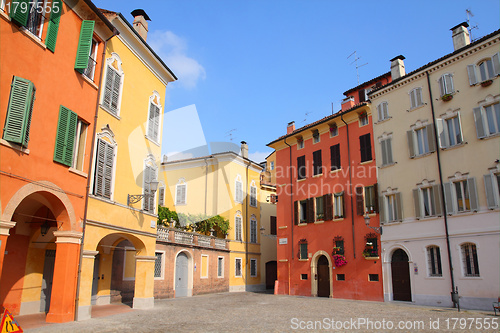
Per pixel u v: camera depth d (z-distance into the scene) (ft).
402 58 78.38
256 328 37.63
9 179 32.50
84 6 43.11
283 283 92.12
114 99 50.14
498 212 55.52
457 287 57.72
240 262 108.06
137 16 61.16
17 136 32.91
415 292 64.28
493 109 59.11
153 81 61.36
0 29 32.45
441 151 64.44
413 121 70.03
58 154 38.42
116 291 62.75
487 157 58.18
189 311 52.42
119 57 51.90
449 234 60.85
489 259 55.36
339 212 82.23
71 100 41.22
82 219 41.91
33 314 44.27
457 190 61.82
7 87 32.91
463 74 63.31
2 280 41.24
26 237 44.68
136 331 34.96
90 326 36.83
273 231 125.18
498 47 59.06
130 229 51.42
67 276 39.27
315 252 85.46
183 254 84.58
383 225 71.87
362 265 74.69
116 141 49.96
